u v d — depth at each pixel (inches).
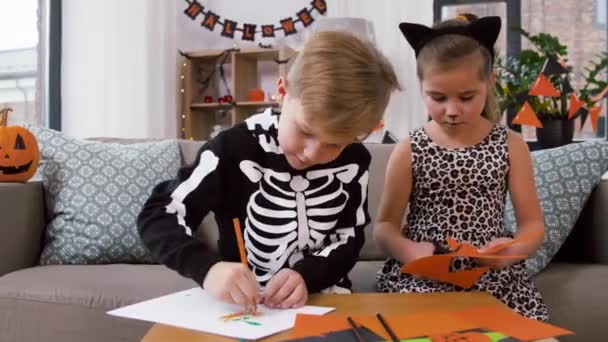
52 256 65.7
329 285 39.0
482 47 47.0
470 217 49.5
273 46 131.6
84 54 125.6
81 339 52.7
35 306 53.4
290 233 41.6
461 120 46.1
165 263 36.5
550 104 97.6
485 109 52.6
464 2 119.9
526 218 49.7
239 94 133.9
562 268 60.2
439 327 27.8
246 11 139.5
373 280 56.9
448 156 50.1
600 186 62.9
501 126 51.8
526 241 45.4
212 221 70.2
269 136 42.6
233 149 42.4
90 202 67.1
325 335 26.7
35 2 125.0
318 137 32.8
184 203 39.6
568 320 51.8
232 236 42.5
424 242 47.6
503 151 50.1
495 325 28.2
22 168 71.0
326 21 117.6
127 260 67.1
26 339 53.5
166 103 129.3
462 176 49.7
